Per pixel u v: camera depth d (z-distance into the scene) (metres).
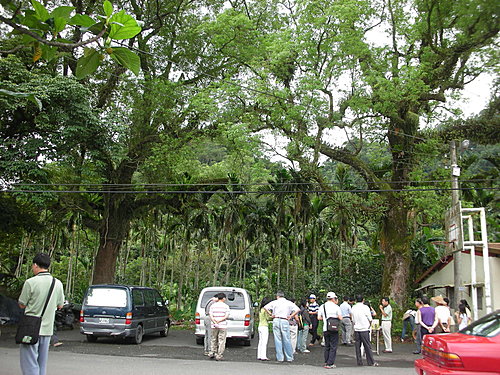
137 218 27.52
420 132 20.27
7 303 19.00
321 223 27.30
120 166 22.55
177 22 22.30
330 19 17.31
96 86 21.12
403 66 16.98
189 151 20.48
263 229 28.33
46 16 3.46
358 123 19.33
